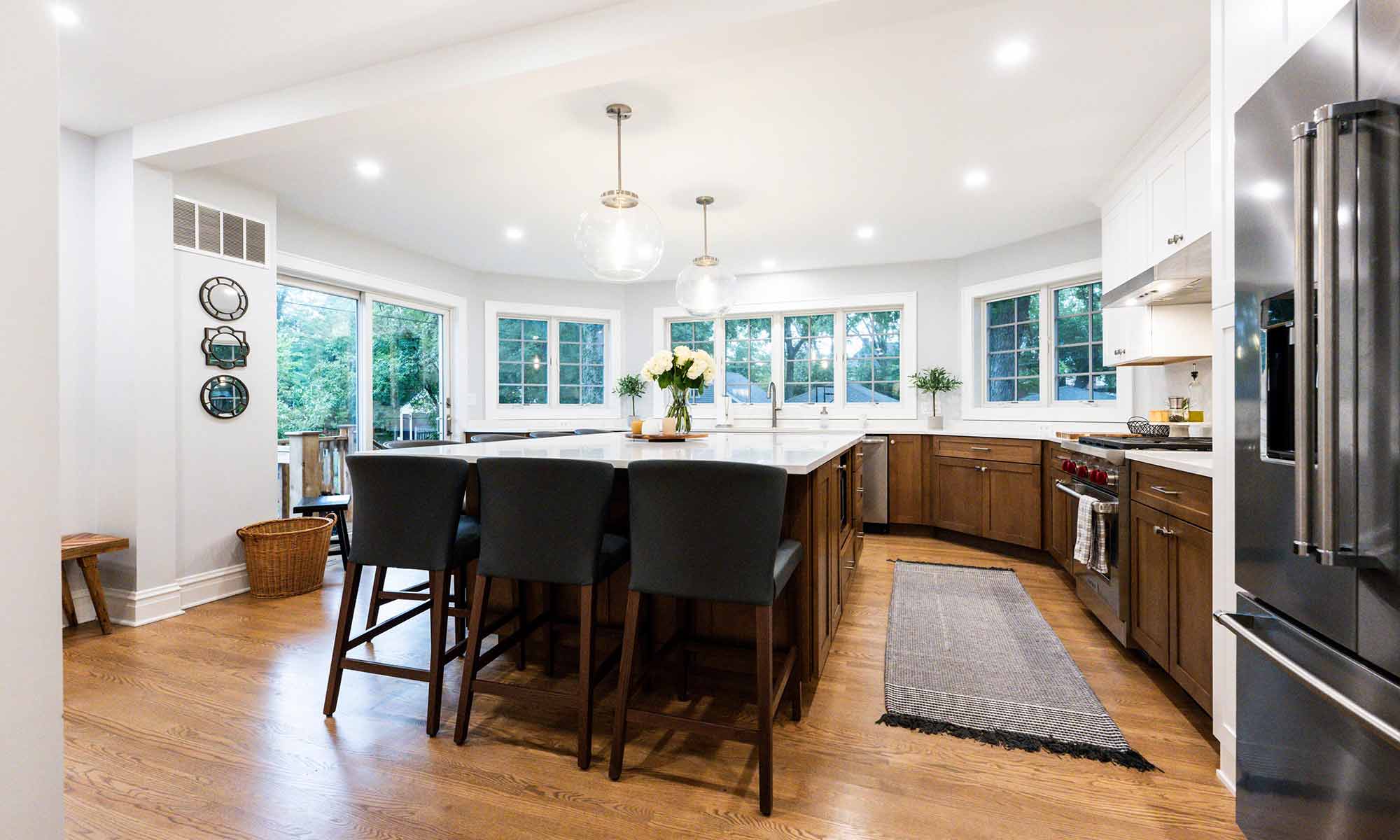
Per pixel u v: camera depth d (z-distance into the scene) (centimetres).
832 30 195
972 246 513
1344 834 105
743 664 224
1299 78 113
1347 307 96
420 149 321
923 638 278
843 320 602
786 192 386
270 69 244
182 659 255
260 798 164
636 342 657
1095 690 227
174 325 318
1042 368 488
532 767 179
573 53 211
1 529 64
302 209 413
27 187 66
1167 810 160
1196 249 221
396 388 516
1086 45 232
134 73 247
